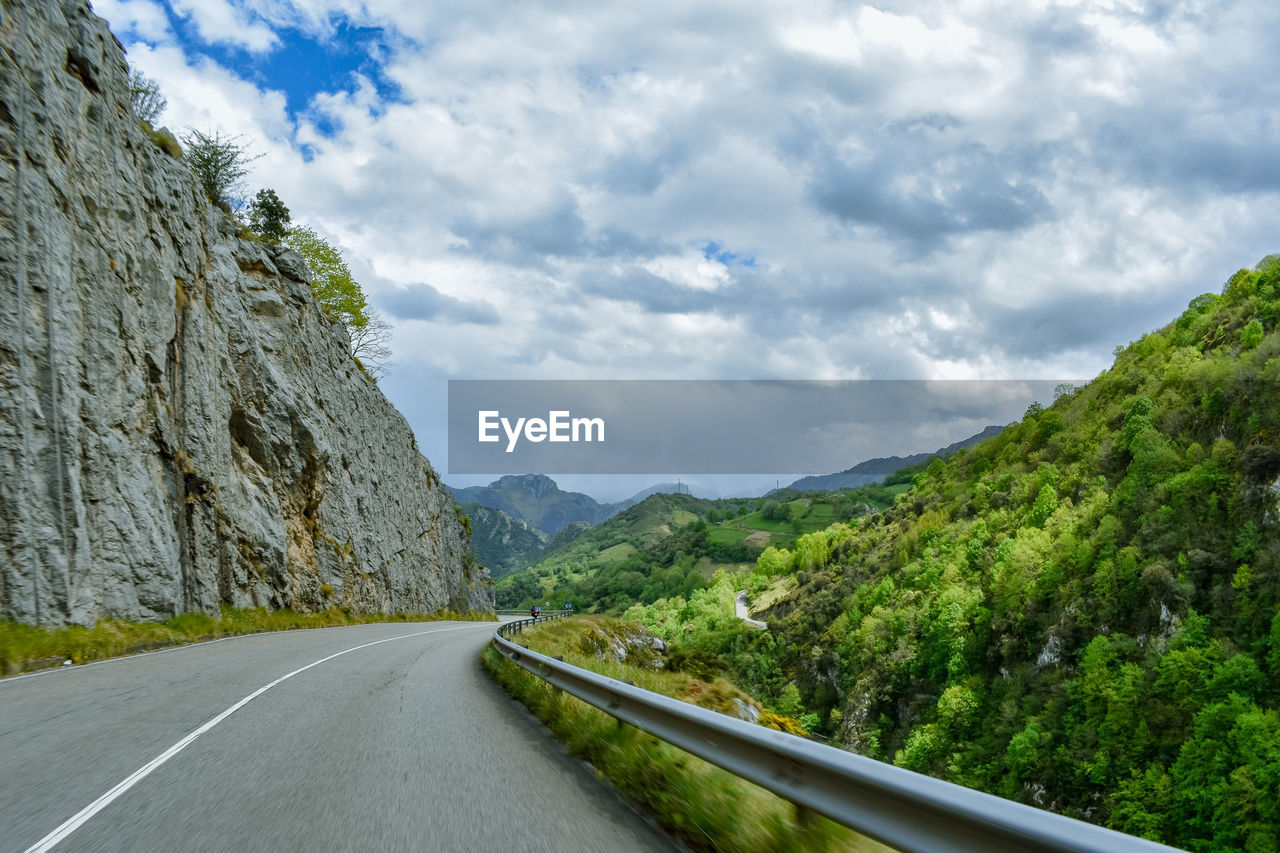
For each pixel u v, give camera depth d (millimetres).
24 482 15609
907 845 3004
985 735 87250
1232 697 65250
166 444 22781
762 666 140375
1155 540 92812
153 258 22625
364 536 43531
